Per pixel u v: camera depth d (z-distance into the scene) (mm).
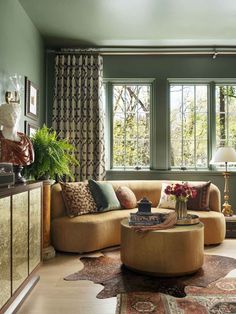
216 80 5160
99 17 3943
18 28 3586
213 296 2549
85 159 4852
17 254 2273
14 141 2701
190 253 2967
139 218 3170
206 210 4328
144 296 2549
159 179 5121
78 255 3672
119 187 4617
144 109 5219
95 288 2709
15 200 2230
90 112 4898
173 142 5223
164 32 4410
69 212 3893
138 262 3010
